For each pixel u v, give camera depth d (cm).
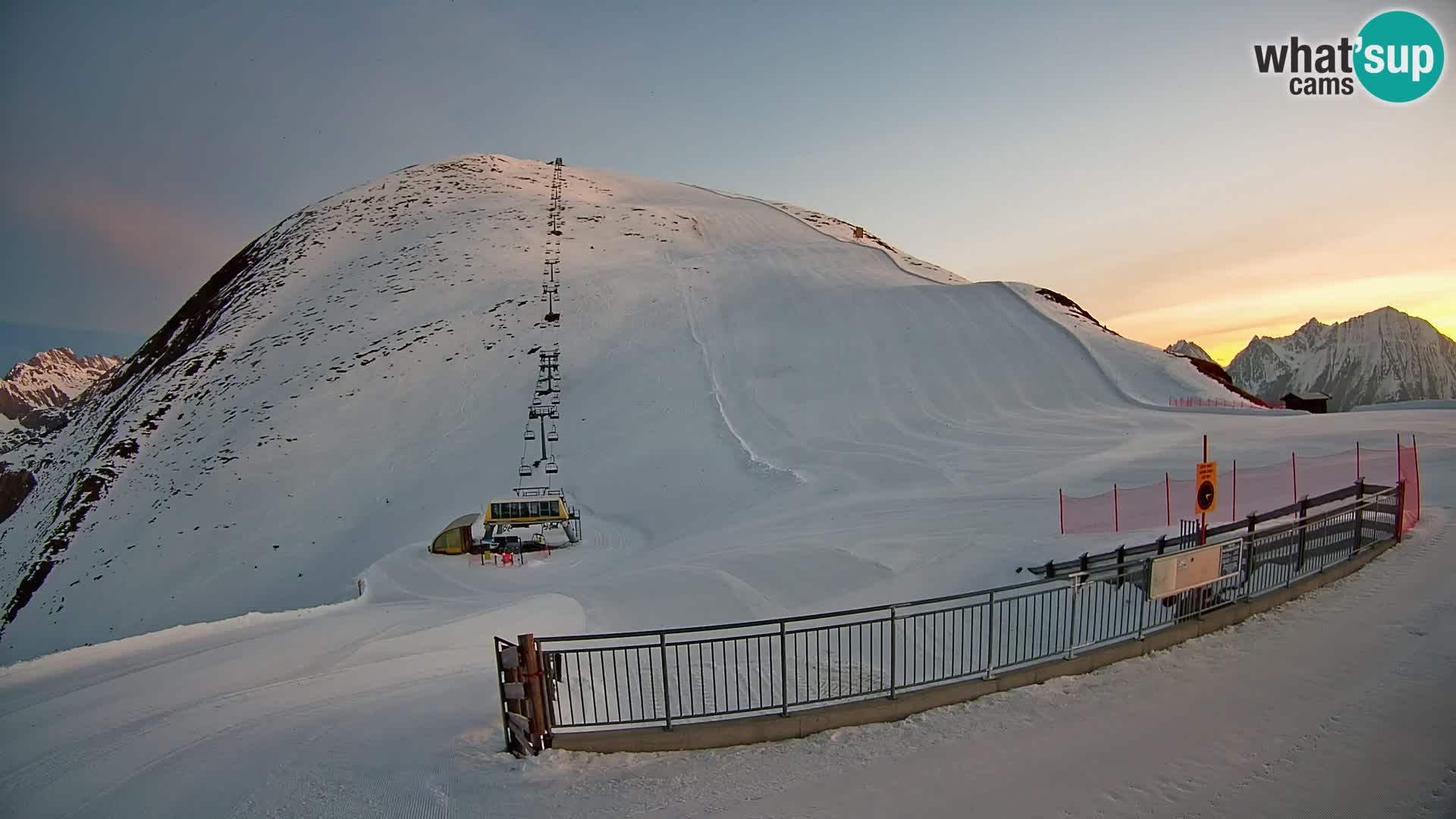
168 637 1967
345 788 766
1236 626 1088
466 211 9231
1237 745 729
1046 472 3312
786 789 692
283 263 8506
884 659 1217
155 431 5834
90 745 1065
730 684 1116
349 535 4116
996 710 850
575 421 5019
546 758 786
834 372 5303
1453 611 1077
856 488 3375
